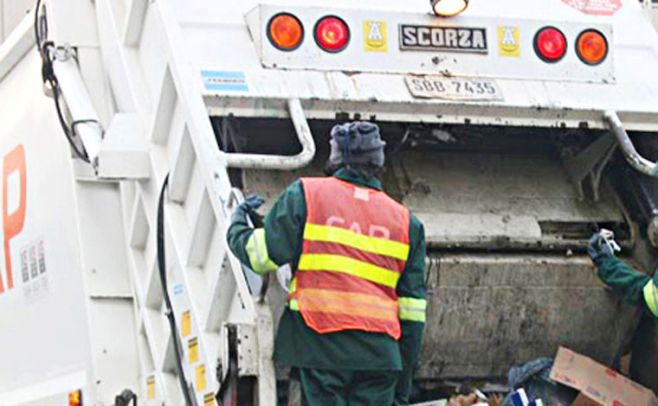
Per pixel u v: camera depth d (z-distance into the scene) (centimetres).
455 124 618
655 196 642
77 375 694
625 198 655
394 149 648
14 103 795
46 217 732
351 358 516
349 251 525
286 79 589
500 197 644
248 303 530
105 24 700
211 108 579
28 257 754
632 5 688
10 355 781
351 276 522
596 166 652
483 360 638
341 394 525
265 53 595
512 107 612
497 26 630
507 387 634
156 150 632
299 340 521
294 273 527
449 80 612
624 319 641
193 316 582
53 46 712
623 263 595
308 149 565
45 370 735
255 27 601
